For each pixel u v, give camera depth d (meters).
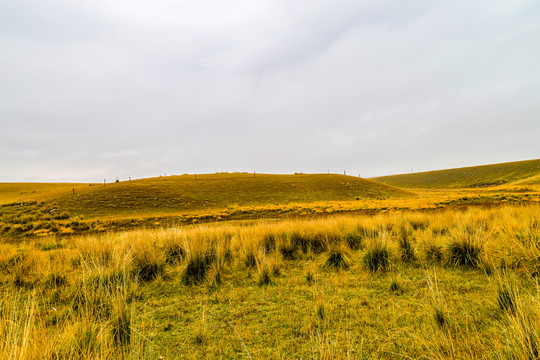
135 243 5.75
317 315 2.82
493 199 26.53
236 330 2.66
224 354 2.26
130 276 4.32
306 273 4.37
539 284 2.94
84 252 5.89
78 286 3.62
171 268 5.20
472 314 2.54
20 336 1.97
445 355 1.89
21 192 60.59
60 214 32.53
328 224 7.57
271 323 2.79
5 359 1.67
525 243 3.94
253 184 63.91
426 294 3.08
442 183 127.50
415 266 4.44
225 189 57.84
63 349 1.84
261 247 5.65
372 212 22.62
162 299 3.68
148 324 2.89
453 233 4.96
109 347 2.13
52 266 4.94
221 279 4.36
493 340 1.90
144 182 61.34
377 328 2.51
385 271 4.31
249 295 3.67
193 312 3.21
